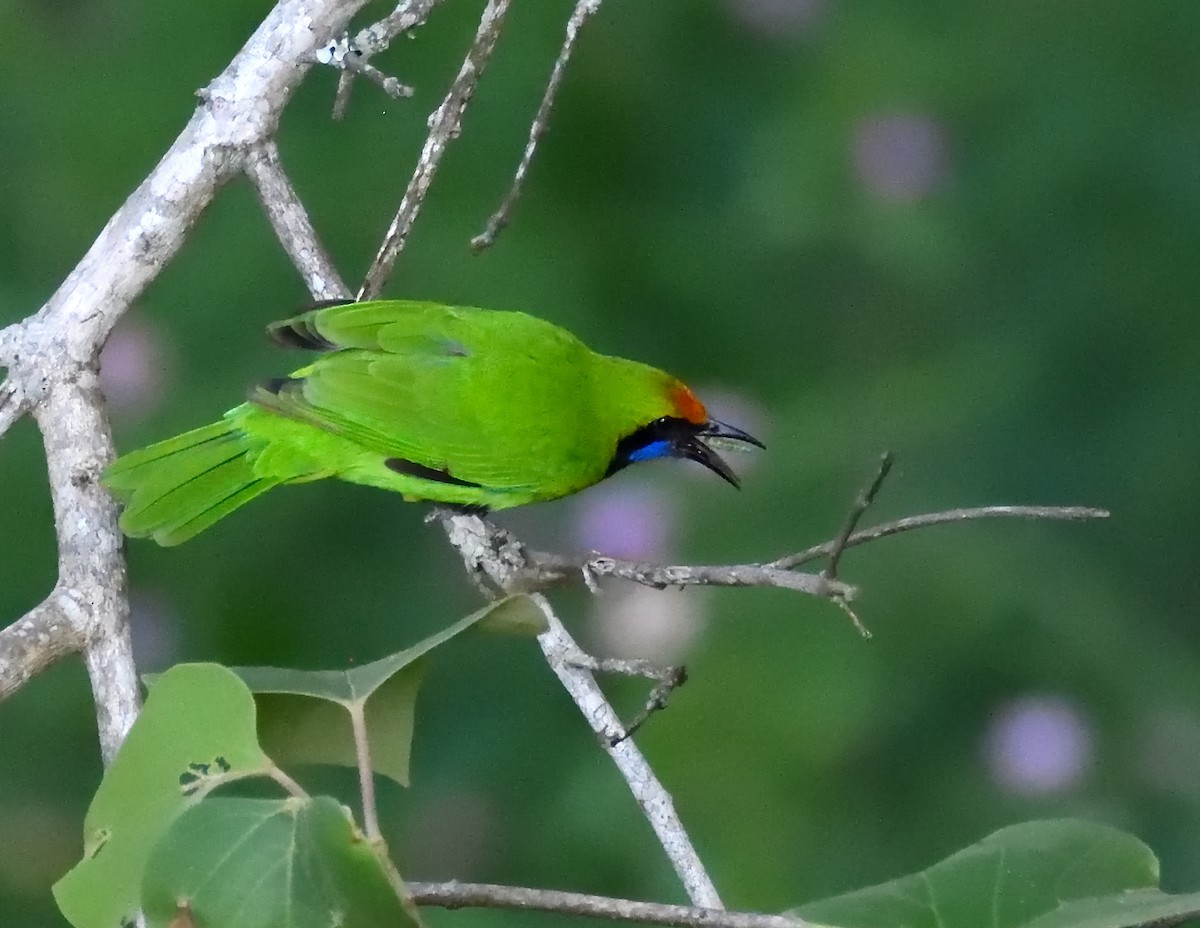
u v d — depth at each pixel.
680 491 11.13
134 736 4.50
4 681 6.00
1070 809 10.62
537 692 11.27
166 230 7.50
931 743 10.77
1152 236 12.38
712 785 10.10
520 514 11.62
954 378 11.98
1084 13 12.72
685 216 12.77
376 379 8.62
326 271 8.22
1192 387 11.88
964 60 12.66
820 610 10.59
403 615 11.60
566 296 12.23
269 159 7.82
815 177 12.42
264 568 11.62
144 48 12.54
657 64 12.85
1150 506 11.59
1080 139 12.41
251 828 4.25
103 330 7.26
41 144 12.42
